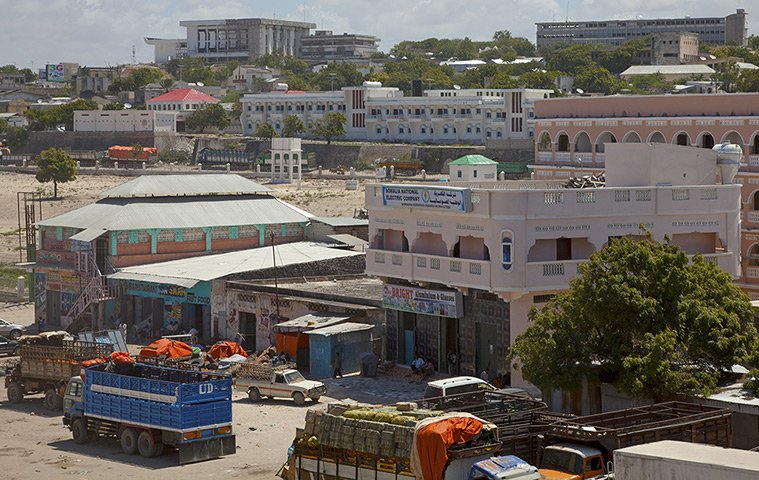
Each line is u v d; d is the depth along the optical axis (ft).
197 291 220.64
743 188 209.77
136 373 140.46
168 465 126.41
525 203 158.40
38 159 564.30
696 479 78.74
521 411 113.29
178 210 252.62
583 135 253.65
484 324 170.19
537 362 128.06
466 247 169.48
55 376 159.74
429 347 180.24
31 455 132.77
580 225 162.71
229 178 275.18
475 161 330.34
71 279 240.12
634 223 167.22
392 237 185.78
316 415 110.42
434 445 99.19
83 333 174.81
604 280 125.90
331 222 266.16
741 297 134.62
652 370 119.24
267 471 122.83
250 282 219.20
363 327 186.70
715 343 123.95
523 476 95.71
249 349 212.02
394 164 580.71
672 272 127.34
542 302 164.14
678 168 176.96
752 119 207.72
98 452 133.80
